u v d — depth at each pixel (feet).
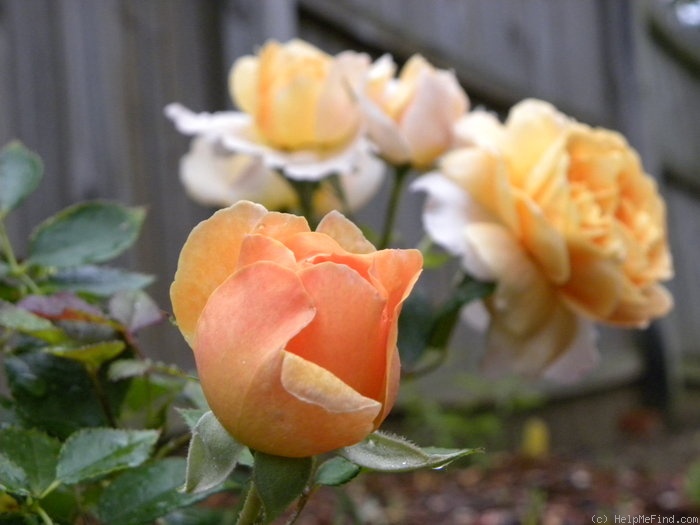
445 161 2.00
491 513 4.48
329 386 1.18
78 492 1.53
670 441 8.16
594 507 4.72
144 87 3.91
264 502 1.24
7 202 1.73
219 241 1.28
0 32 3.50
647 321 2.00
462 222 1.95
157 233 3.89
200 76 4.09
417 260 1.24
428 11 6.01
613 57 8.79
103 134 3.73
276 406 1.20
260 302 1.21
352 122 1.99
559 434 7.68
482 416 6.60
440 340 2.01
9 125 3.48
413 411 5.64
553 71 7.70
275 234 1.27
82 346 1.52
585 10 8.41
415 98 2.05
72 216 1.72
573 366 2.01
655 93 10.00
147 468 1.48
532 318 1.94
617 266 1.91
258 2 4.17
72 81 3.68
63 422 1.56
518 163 1.99
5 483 1.37
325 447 1.22
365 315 1.21
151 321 1.59
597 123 8.42
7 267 1.69
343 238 1.31
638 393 9.12
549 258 1.90
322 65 2.03
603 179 1.98
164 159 3.97
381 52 5.55
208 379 1.23
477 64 6.56
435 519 4.33
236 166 2.22
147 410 1.67
